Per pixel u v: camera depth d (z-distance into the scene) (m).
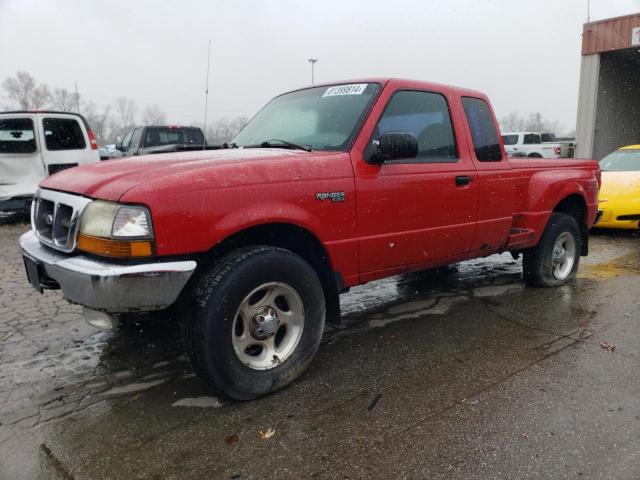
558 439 2.53
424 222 3.74
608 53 17.28
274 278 2.91
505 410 2.80
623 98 19.53
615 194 8.02
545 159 5.11
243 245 3.12
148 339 3.88
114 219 2.52
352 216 3.29
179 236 2.60
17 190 9.17
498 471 2.29
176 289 2.62
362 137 3.40
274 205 2.90
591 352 3.57
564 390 3.02
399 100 3.69
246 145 3.95
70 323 4.22
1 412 2.84
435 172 3.78
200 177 2.70
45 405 2.92
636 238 8.06
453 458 2.39
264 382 2.93
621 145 19.88
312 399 2.96
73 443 2.54
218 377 2.75
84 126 9.84
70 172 3.24
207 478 2.27
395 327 4.14
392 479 2.25
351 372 3.31
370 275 3.57
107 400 2.97
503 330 4.03
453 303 4.75
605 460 2.36
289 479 2.26
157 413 2.82
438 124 3.96
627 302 4.70
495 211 4.32
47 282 3.00
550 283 5.16
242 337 2.90
